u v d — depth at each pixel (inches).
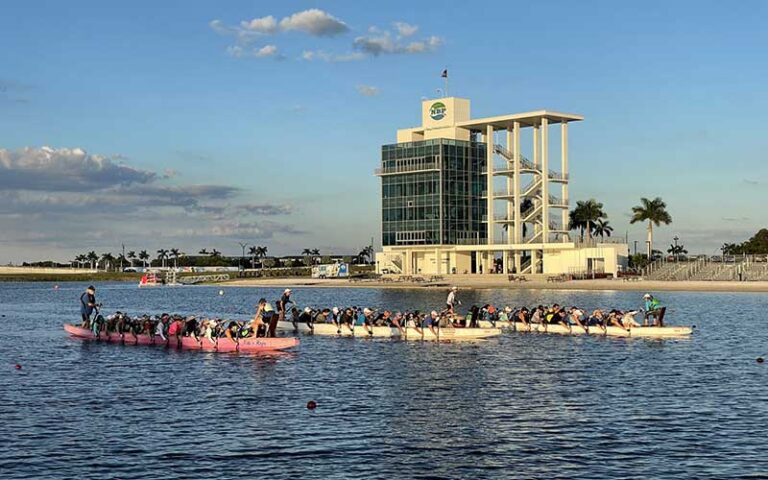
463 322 2810.0
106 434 1326.3
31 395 1694.1
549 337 2775.6
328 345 2566.4
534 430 1348.4
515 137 7106.3
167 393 1710.1
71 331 3019.2
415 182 7519.7
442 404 1576.0
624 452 1207.6
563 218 7229.3
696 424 1380.4
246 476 1100.5
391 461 1171.3
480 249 7253.9
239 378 1908.2
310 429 1360.7
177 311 4835.1
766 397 1627.7
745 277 6382.9
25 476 1100.5
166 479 1087.0
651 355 2293.3
